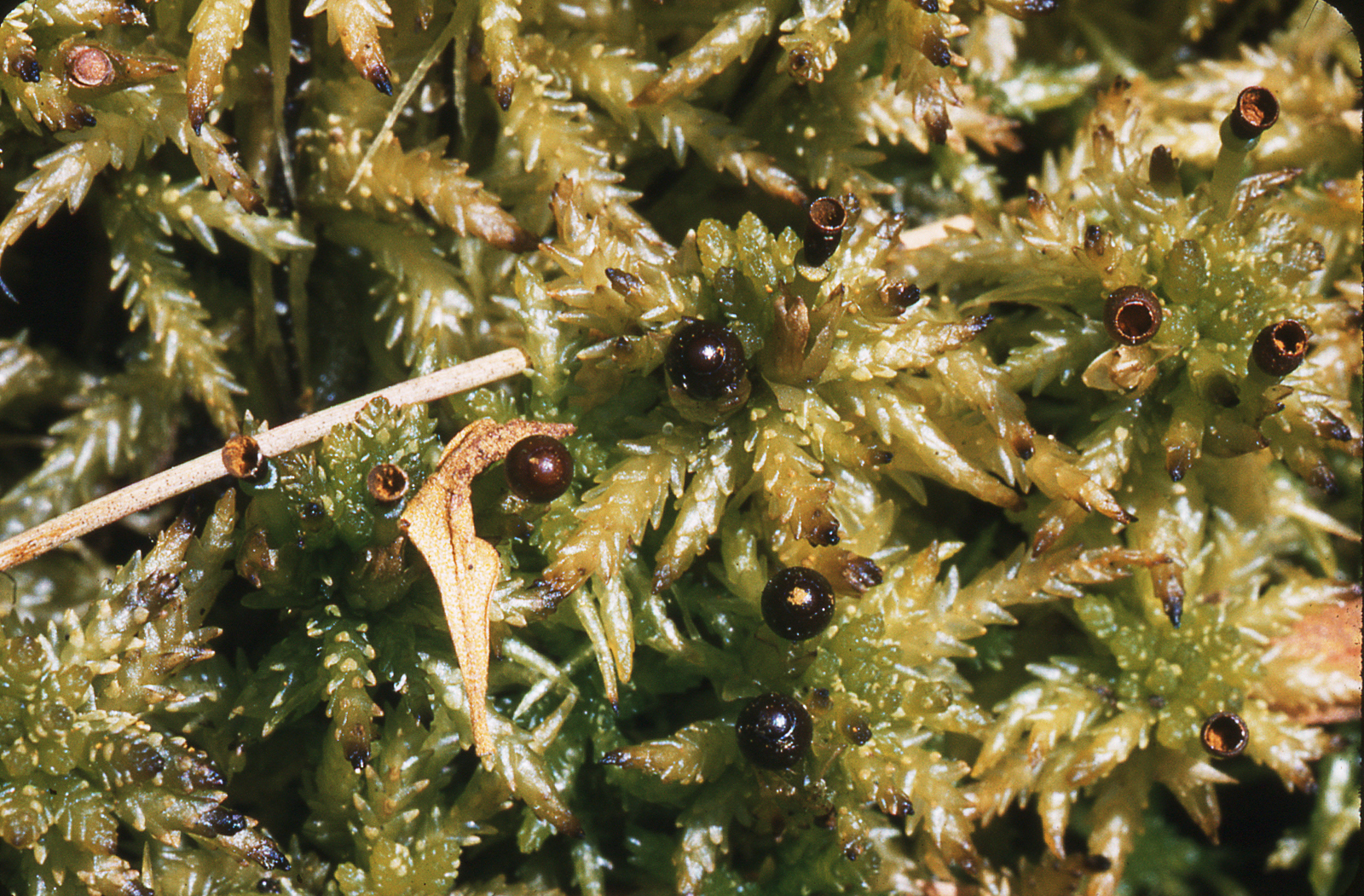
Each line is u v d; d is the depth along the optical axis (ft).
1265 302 0.56
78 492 0.58
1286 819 0.59
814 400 0.56
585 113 0.57
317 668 0.55
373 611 0.55
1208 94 0.59
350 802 0.56
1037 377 0.57
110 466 0.58
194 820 0.55
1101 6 0.60
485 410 0.56
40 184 0.55
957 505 0.58
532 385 0.57
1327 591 0.58
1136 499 0.57
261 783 0.57
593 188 0.57
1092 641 0.58
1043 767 0.57
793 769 0.56
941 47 0.56
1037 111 0.60
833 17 0.56
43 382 0.58
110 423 0.58
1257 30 0.60
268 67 0.57
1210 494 0.58
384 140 0.57
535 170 0.57
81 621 0.56
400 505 0.55
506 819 0.57
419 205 0.58
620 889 0.57
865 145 0.59
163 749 0.55
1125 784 0.58
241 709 0.55
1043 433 0.58
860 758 0.56
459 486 0.55
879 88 0.58
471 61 0.57
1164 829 0.59
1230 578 0.58
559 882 0.57
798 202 0.57
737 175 0.57
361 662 0.55
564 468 0.54
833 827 0.56
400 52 0.57
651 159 0.58
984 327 0.56
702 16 0.57
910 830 0.56
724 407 0.56
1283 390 0.56
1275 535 0.59
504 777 0.55
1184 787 0.57
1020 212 0.58
